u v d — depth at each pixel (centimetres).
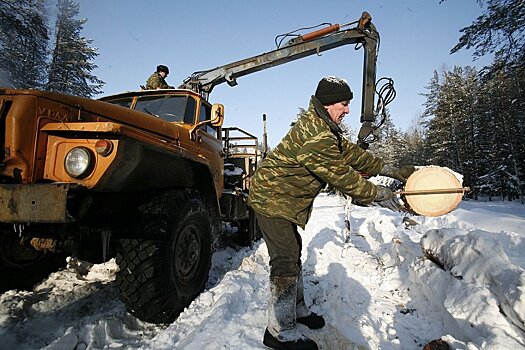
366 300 310
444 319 249
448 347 194
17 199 190
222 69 621
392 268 378
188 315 264
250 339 206
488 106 2814
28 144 212
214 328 216
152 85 573
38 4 1878
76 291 323
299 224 214
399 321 271
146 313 254
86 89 2673
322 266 389
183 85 619
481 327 205
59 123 215
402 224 596
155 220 262
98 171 212
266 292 312
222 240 564
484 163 2927
